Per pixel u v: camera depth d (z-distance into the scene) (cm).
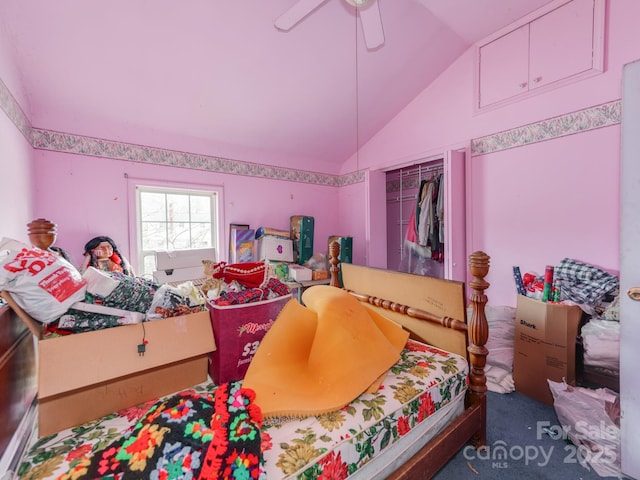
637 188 115
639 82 114
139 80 207
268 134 296
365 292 194
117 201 236
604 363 155
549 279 181
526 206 215
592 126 183
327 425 92
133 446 74
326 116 289
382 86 266
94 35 173
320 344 121
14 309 88
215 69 213
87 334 99
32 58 174
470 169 246
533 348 178
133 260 244
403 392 111
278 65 222
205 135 274
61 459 77
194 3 171
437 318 148
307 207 355
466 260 249
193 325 119
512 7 202
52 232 118
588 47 182
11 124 157
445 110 264
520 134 216
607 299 167
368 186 317
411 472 101
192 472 68
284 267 285
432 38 229
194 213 283
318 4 133
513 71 217
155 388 108
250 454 75
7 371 83
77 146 218
